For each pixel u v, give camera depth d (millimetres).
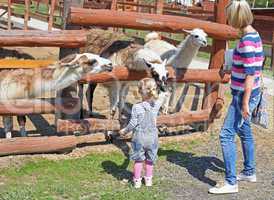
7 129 6004
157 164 5863
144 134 4953
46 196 4676
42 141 5668
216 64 7156
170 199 4840
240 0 4770
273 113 8273
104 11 5855
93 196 4762
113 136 6422
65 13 6047
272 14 18438
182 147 6582
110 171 5488
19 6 21562
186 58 6883
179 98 7840
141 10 19391
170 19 6391
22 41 5422
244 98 4809
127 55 6641
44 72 5691
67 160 5727
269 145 6934
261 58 4867
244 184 5402
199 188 5207
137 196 4801
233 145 5055
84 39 5699
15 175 5184
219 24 6922
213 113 7293
